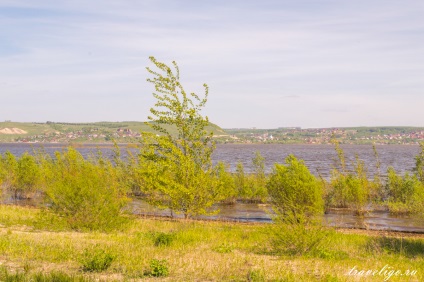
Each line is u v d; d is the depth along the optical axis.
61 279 9.44
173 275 10.88
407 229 24.09
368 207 31.16
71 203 19.44
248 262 12.82
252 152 177.12
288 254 15.20
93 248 13.95
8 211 24.20
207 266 11.93
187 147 21.88
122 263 12.09
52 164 36.00
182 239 17.09
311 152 181.62
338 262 13.63
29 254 12.72
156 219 24.84
